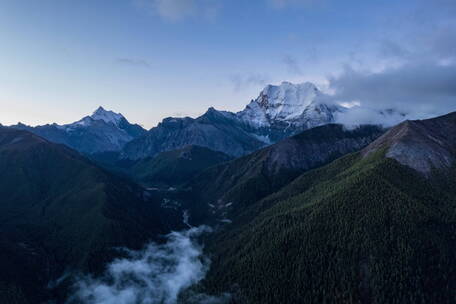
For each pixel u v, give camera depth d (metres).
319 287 142.25
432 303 128.88
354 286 137.00
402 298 129.62
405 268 136.38
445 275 136.00
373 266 139.38
